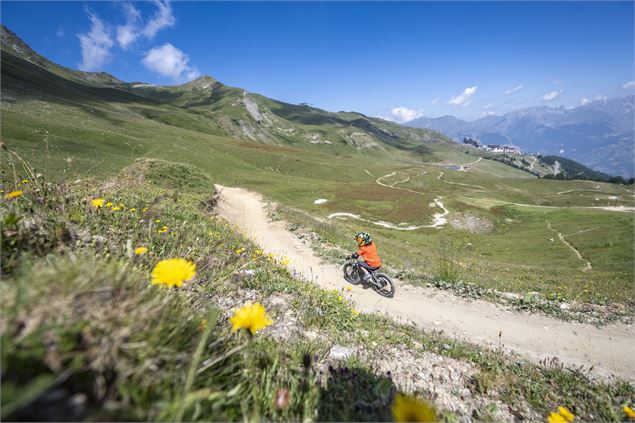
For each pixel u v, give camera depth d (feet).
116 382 3.53
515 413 12.26
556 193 540.11
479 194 458.91
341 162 503.61
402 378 12.92
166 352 4.48
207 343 6.12
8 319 3.26
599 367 21.53
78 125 224.53
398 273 39.81
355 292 32.96
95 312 3.80
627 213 249.14
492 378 14.97
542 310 31.09
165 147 250.37
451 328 26.63
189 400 3.82
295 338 13.39
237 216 79.51
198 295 9.17
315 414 6.23
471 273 49.93
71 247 8.26
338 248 53.06
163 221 24.07
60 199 12.78
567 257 185.68
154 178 84.33
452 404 11.80
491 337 25.52
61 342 3.37
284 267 28.30
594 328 27.86
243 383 5.82
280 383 6.82
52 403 2.93
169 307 5.39
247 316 5.24
